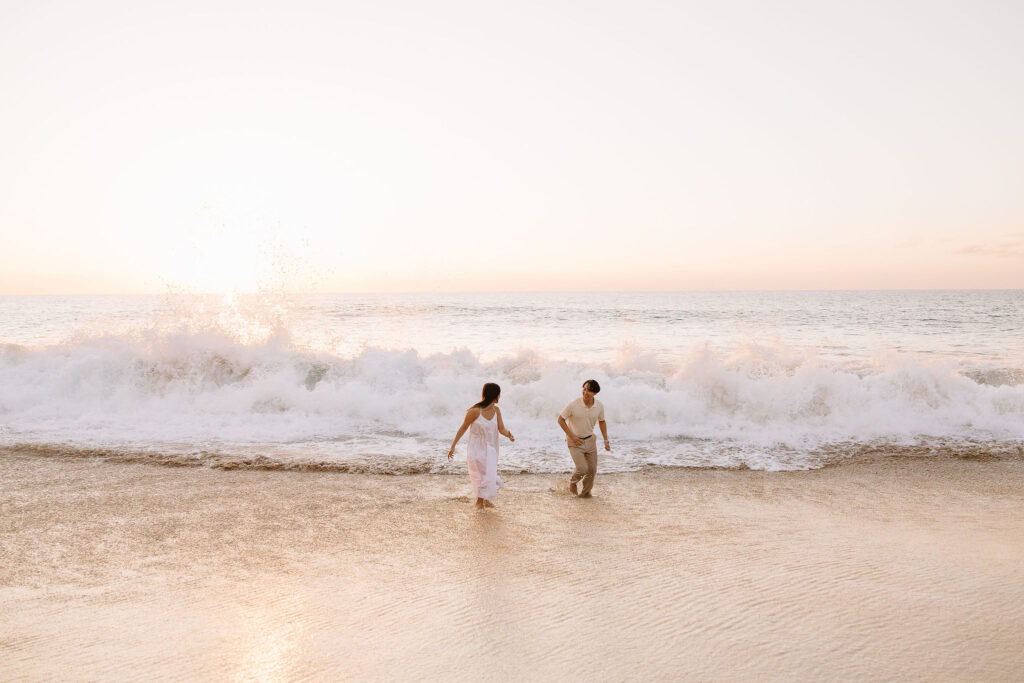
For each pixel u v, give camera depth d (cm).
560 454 975
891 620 446
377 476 845
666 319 4997
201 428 1116
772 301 9162
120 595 486
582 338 3450
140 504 716
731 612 458
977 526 658
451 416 1217
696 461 941
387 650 403
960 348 2966
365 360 1449
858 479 845
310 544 600
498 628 433
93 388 1298
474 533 633
